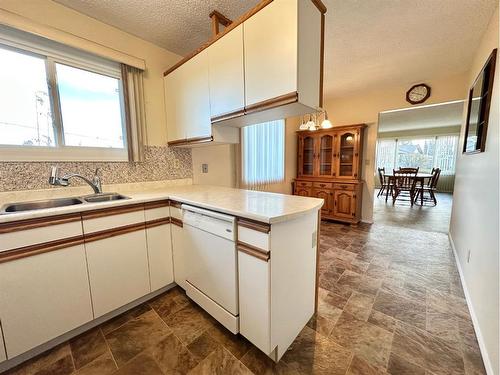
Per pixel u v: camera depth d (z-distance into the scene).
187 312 1.61
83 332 1.42
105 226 1.45
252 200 1.51
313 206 1.31
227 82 1.61
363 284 1.93
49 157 1.67
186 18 1.81
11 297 1.15
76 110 1.79
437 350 1.26
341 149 3.79
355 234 3.25
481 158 1.68
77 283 1.35
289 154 4.16
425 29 1.93
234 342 1.34
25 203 1.51
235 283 1.27
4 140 1.50
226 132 1.97
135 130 2.03
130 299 1.60
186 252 1.65
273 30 1.29
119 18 1.80
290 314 1.28
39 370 1.17
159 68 2.26
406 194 6.87
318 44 1.38
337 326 1.45
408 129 7.58
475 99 1.95
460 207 2.41
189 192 1.92
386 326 1.45
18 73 1.52
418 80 3.15
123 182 2.06
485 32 1.92
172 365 1.19
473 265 1.66
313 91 1.37
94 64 1.83
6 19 1.36
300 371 1.15
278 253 1.13
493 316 1.15
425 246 2.79
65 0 1.59
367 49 2.27
